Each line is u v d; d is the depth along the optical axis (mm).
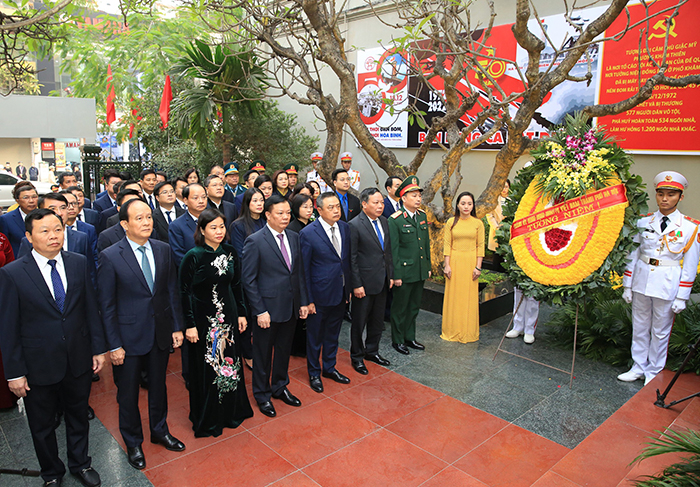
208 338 3473
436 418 3826
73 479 3074
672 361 4633
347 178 5887
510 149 5781
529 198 4699
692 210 6395
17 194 4336
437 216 6578
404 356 5051
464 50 5387
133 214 3105
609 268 4250
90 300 3029
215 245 3479
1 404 3926
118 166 10359
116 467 3193
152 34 10336
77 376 2924
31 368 2789
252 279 3768
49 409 2891
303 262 4227
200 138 8625
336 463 3242
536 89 4988
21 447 3439
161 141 11664
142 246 3240
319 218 4344
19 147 20047
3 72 11859
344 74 6223
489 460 3293
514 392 4281
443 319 5582
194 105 8016
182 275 3449
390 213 5773
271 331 3861
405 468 3195
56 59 23984
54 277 2873
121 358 3092
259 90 7895
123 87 11133
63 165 24594
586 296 4426
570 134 4531
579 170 4379
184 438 3539
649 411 3848
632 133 6684
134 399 3199
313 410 3939
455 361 4938
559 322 5594
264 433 3600
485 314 6062
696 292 5352
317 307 4266
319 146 11266
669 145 6426
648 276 4328
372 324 4820
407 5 6555
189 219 4539
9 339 2721
